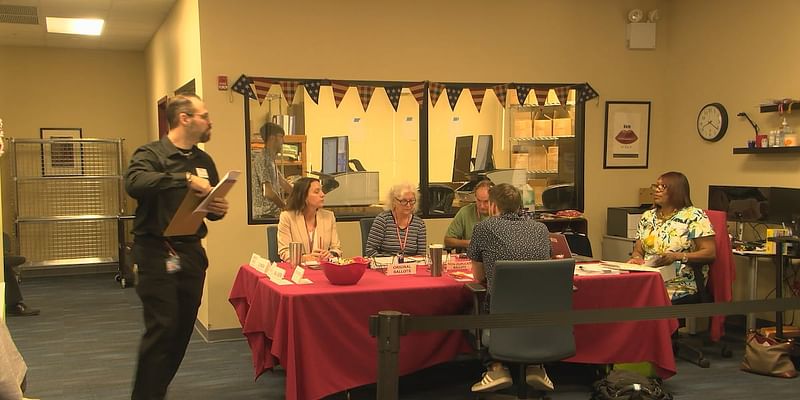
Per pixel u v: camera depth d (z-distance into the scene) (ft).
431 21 17.72
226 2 16.05
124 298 21.81
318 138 17.56
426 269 12.67
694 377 13.44
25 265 25.84
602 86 19.25
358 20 17.15
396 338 7.05
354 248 17.48
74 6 19.52
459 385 12.78
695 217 14.16
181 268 9.70
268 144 16.80
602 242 19.43
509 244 10.77
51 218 25.34
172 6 19.63
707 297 14.20
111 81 26.99
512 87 18.34
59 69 26.32
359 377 10.63
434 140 18.43
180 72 18.78
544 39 18.67
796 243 14.49
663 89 19.86
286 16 16.56
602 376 12.83
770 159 16.70
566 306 10.46
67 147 26.43
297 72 16.71
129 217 24.14
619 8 19.27
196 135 9.98
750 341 13.83
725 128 17.87
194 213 9.34
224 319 16.33
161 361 9.68
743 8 17.28
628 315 8.27
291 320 10.07
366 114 17.95
